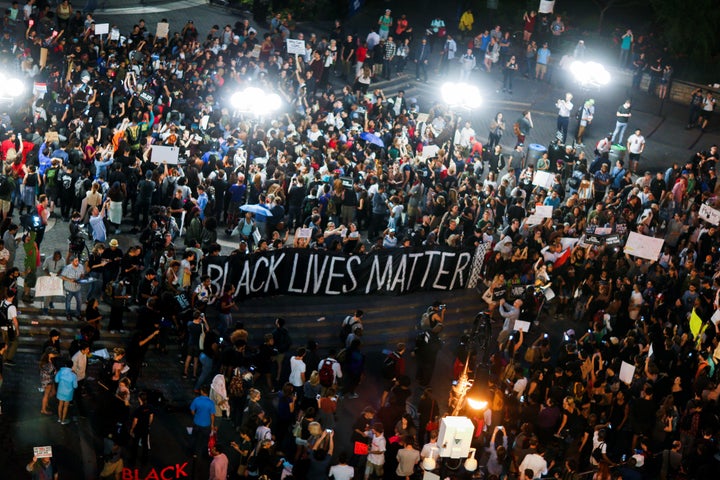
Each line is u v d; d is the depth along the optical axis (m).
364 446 20.64
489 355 26.69
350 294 27.83
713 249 31.22
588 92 43.91
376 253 27.56
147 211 27.84
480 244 28.77
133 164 28.44
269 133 33.00
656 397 24.33
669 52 47.81
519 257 28.72
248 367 22.64
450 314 28.16
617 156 38.72
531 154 37.38
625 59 47.78
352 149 34.09
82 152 28.52
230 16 47.00
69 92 33.22
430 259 28.30
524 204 33.72
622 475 21.23
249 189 29.81
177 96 34.94
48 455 18.36
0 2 41.59
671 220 32.59
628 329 27.30
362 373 23.88
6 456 20.19
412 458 20.41
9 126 29.92
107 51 36.78
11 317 22.20
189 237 26.34
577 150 40.16
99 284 24.22
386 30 44.03
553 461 22.38
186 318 23.64
